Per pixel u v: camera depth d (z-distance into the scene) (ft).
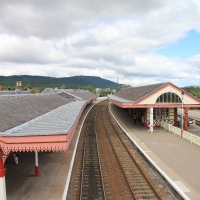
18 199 35.58
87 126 105.91
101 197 37.65
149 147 64.59
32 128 34.78
